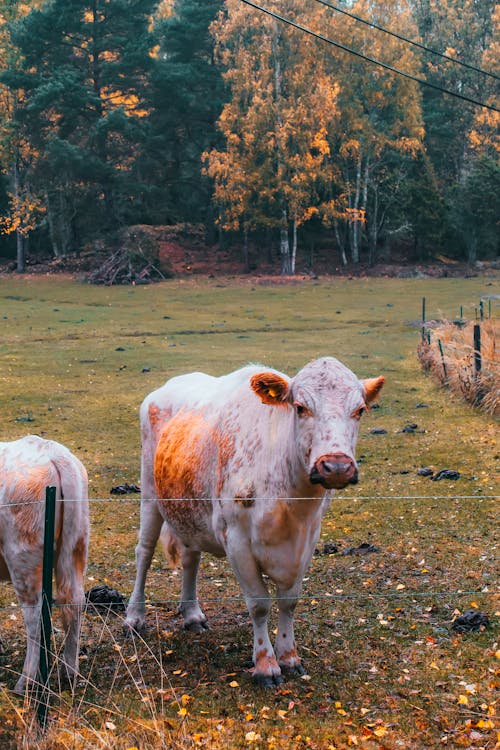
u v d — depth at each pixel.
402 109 58.09
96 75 62.31
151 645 6.57
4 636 6.72
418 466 12.80
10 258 66.50
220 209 59.84
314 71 55.28
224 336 30.66
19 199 58.97
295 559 5.68
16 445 5.77
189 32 64.44
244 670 6.03
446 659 6.15
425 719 5.24
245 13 53.91
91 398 18.88
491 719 5.21
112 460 13.53
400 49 56.59
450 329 22.91
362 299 43.53
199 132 66.75
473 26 74.62
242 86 54.12
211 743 4.92
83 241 63.91
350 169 62.56
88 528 5.80
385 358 24.36
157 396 7.26
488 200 60.56
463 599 7.40
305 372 5.30
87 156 58.78
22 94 60.22
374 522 10.07
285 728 5.11
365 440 14.66
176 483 6.46
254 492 5.66
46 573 5.07
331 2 56.78
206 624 6.96
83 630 6.86
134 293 48.22
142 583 6.98
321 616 7.12
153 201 67.88
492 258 63.84
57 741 4.76
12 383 20.78
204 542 6.48
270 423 5.71
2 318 36.34
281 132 52.97
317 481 4.96
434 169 71.00
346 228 66.69
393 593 7.62
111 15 61.41
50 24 59.12
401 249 65.62
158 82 61.12
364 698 5.55
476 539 9.17
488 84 71.75
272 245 65.25
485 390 17.09
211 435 6.24
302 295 46.22
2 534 5.64
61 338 30.08
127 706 5.43
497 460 12.80
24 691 5.46
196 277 56.88
